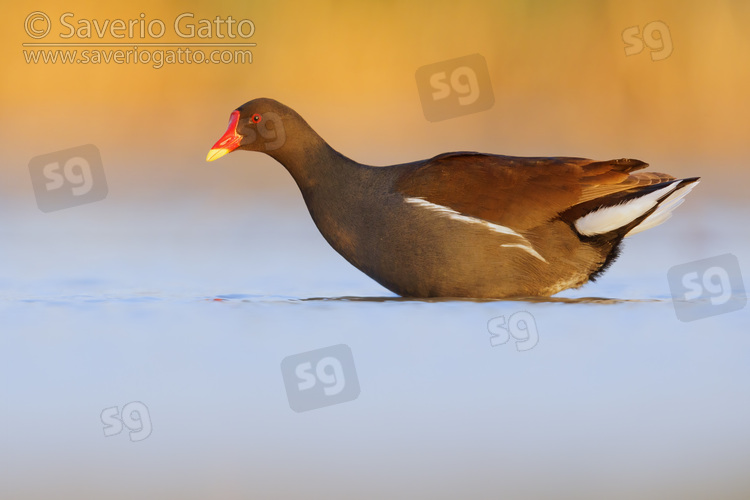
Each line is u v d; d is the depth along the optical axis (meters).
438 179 11.52
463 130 26.73
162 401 7.95
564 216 11.64
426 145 26.33
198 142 25.06
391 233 11.49
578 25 27.81
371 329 10.12
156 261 14.81
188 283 13.07
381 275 11.76
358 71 27.06
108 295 12.05
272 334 9.91
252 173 23.12
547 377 8.61
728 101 27.33
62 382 8.37
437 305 11.30
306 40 26.98
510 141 26.64
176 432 7.33
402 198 11.48
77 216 18.95
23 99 25.11
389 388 8.30
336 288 12.91
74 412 7.70
